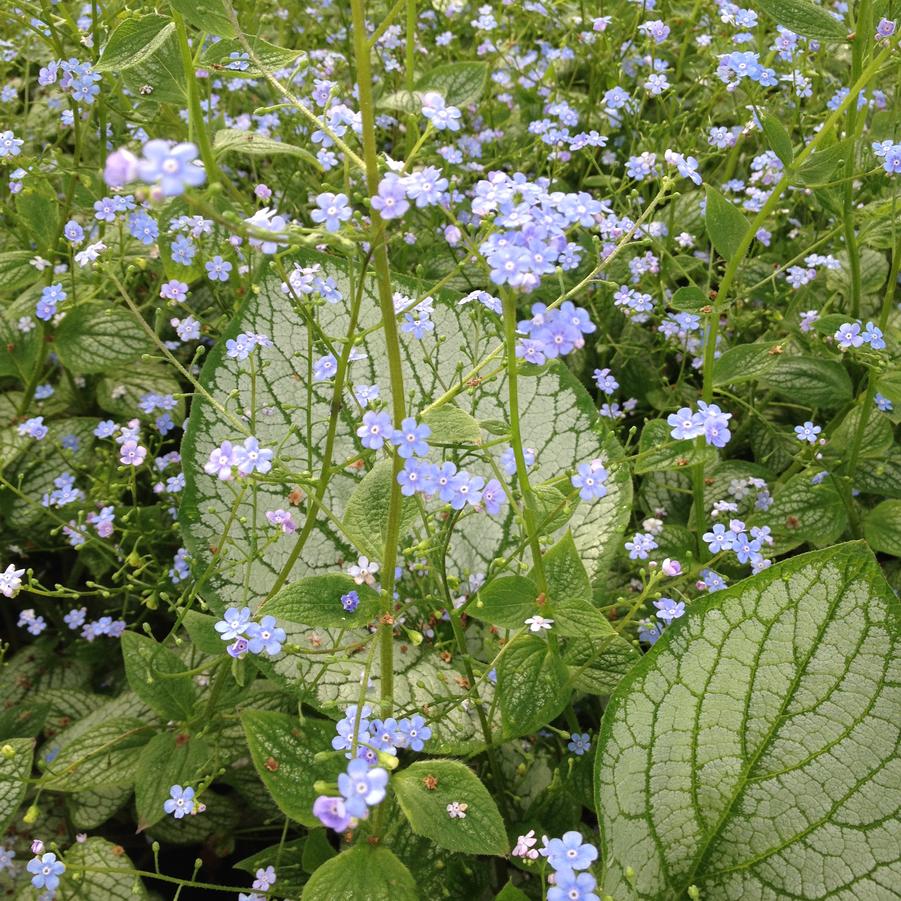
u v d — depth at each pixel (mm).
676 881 243
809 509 333
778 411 406
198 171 145
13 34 483
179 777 272
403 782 221
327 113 240
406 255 432
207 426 329
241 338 284
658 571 253
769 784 237
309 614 218
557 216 196
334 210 193
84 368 365
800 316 398
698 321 352
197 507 322
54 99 467
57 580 395
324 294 247
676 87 472
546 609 239
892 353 368
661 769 243
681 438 254
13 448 373
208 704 280
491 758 277
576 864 192
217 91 488
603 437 331
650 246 431
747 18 420
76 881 269
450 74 389
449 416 213
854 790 230
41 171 407
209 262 340
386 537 224
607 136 480
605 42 460
